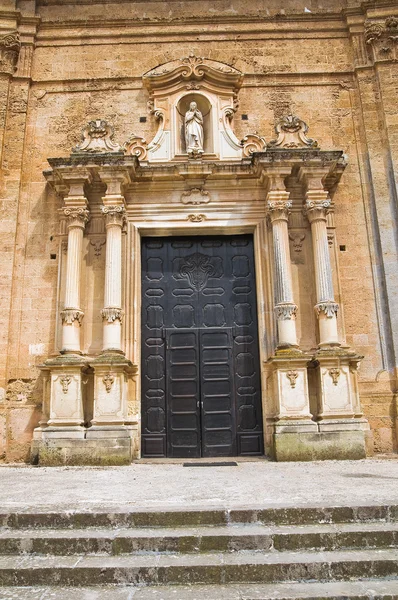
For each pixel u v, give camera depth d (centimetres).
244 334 1179
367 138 1270
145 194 1209
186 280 1209
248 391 1148
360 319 1175
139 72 1331
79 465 980
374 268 1199
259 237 1190
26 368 1147
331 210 1209
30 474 841
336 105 1315
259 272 1177
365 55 1338
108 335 1073
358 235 1223
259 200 1208
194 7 1384
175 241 1232
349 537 455
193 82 1288
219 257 1223
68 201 1152
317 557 429
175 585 405
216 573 409
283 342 1070
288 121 1220
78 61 1345
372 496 546
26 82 1320
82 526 487
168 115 1273
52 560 435
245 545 452
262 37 1358
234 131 1291
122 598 376
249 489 619
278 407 1031
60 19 1370
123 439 994
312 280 1159
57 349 1126
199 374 1154
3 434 1096
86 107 1313
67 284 1112
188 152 1217
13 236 1202
